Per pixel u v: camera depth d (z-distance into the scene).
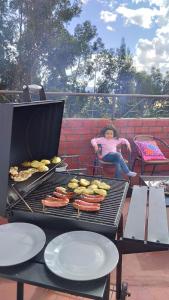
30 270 0.95
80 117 3.78
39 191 1.52
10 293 1.69
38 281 0.90
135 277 1.92
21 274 0.93
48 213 1.24
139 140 3.72
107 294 1.09
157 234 1.23
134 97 4.05
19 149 1.68
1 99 3.49
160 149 3.86
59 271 0.92
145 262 2.11
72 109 3.91
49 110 1.80
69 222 1.19
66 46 9.19
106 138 3.41
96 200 1.39
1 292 1.70
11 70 8.98
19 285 1.37
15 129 1.59
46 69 9.28
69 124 3.39
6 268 0.95
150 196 1.74
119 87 9.43
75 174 1.81
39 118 1.76
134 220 1.39
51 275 0.92
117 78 9.45
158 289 1.80
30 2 8.70
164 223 1.36
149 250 1.17
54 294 1.70
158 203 1.63
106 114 4.01
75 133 3.44
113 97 3.92
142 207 1.57
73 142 3.45
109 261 0.98
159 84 9.25
